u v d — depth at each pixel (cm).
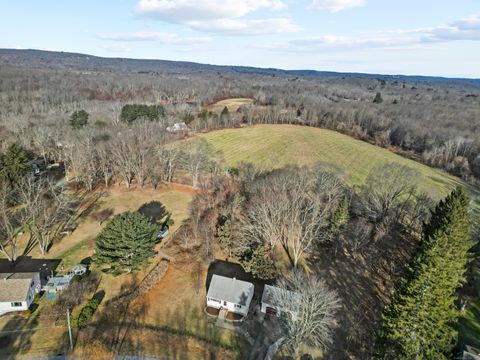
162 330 3556
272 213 4831
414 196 5834
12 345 3256
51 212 5556
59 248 4922
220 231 5038
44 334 3409
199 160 7344
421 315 2875
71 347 3262
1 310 3644
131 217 4422
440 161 8844
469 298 3975
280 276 4444
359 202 5900
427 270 2823
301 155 8906
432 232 3069
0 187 5753
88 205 6338
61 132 8906
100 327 3528
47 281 4172
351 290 4306
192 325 3659
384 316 3078
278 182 5766
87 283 4166
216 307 3938
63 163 8319
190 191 7206
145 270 4516
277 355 3344
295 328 3319
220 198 6225
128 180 7231
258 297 4138
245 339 3534
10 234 4603
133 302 3922
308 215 5103
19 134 8644
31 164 7381
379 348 3122
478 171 8181
